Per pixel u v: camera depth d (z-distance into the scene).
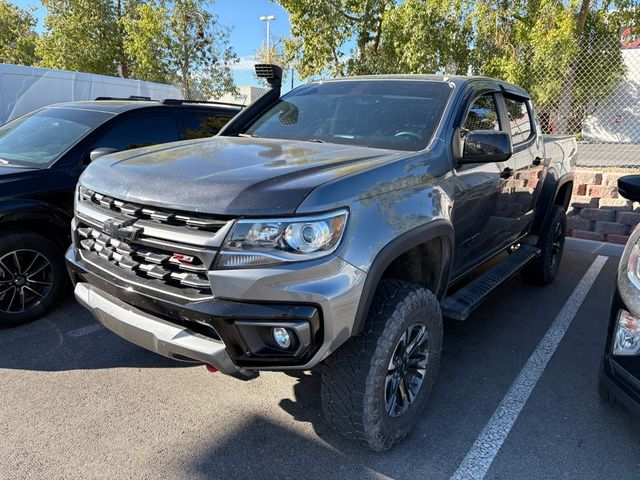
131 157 2.81
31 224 3.95
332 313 2.12
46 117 4.88
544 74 10.23
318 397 3.10
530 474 2.49
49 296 4.06
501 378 3.39
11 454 2.50
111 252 2.52
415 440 2.73
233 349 2.13
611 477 2.49
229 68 16.69
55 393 3.04
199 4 15.48
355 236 2.21
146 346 2.39
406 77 3.73
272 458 2.55
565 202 5.54
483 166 3.38
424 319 2.62
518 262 4.30
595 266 5.98
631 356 2.48
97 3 17.48
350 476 2.45
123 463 2.47
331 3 13.02
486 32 11.20
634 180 3.03
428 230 2.59
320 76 13.96
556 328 4.21
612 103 10.30
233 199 2.12
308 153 2.75
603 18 11.23
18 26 26.47
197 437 2.69
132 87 10.48
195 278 2.19
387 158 2.67
